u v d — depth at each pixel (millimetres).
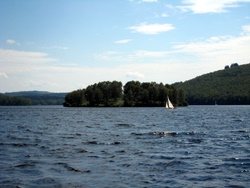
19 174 19109
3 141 35344
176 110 154250
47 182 17344
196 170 20234
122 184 16969
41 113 129500
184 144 32688
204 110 151625
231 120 75438
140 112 132000
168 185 16781
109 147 30375
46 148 29625
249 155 25594
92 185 16781
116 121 74750
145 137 39594
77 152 27219
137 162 22750
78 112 138500
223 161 23094
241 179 17984
